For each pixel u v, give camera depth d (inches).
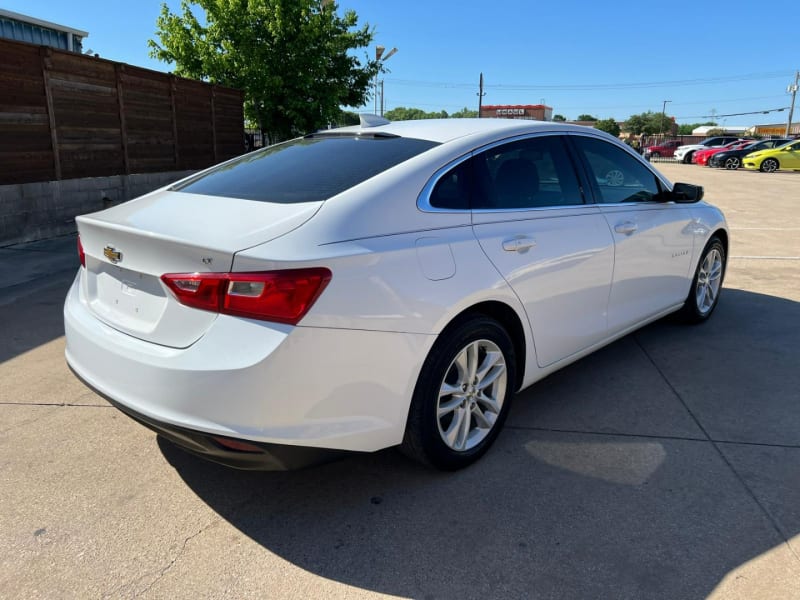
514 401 138.5
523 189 120.0
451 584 83.0
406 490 104.3
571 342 130.6
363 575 84.7
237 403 80.4
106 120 376.2
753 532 92.9
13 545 90.0
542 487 104.8
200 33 677.9
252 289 80.3
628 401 138.1
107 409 133.2
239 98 558.3
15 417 128.7
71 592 81.1
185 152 474.9
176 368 82.7
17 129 304.8
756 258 293.6
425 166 103.7
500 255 108.0
